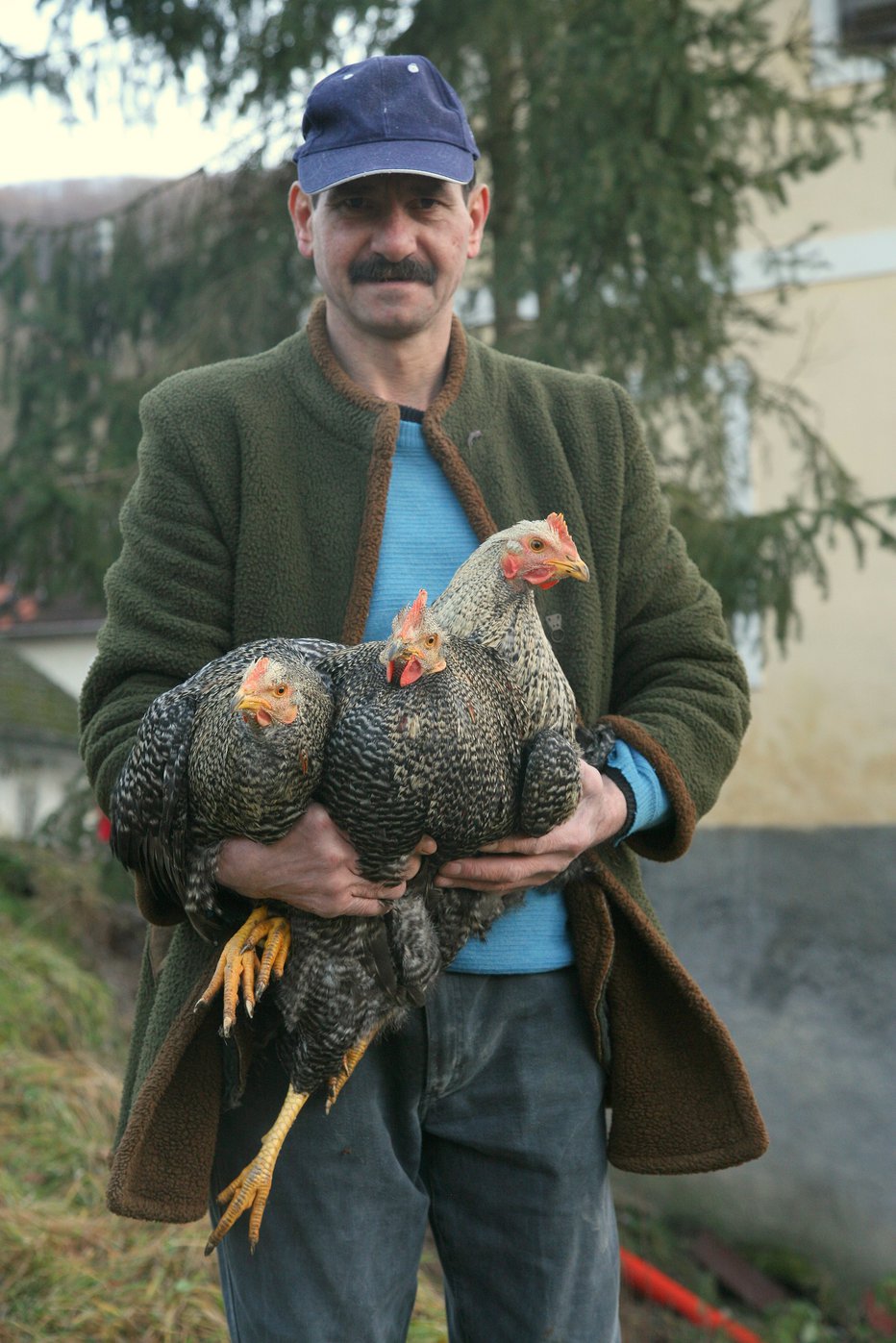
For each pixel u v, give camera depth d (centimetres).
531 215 560
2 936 654
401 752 166
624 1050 217
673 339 564
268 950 178
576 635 219
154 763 177
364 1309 203
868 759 805
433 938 185
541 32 549
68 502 588
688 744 217
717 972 813
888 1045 763
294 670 168
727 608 562
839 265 816
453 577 203
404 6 562
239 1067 195
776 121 593
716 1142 216
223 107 586
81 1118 473
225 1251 209
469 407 224
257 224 626
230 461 219
